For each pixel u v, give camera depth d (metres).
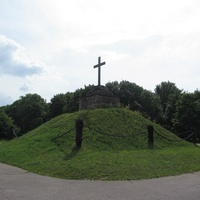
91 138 15.01
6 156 14.26
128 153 12.85
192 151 14.44
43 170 10.43
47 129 18.22
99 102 20.61
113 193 7.26
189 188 7.64
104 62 21.06
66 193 7.31
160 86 66.81
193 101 35.91
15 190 7.59
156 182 8.42
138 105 52.75
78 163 10.59
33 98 73.56
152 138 16.11
